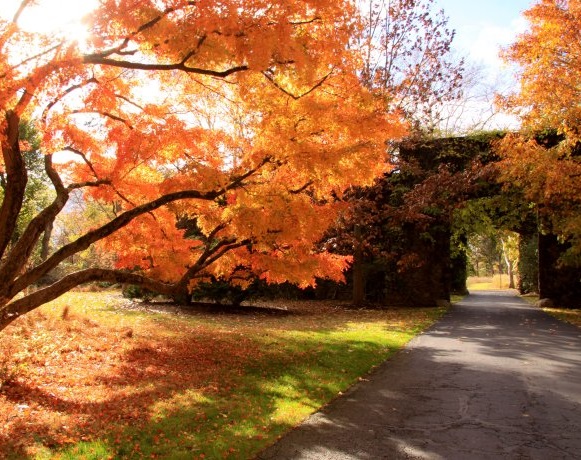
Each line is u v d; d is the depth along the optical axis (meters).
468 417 5.95
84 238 6.61
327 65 6.77
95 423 5.24
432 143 23.61
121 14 5.42
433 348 11.14
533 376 8.21
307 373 8.26
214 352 9.79
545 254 23.34
